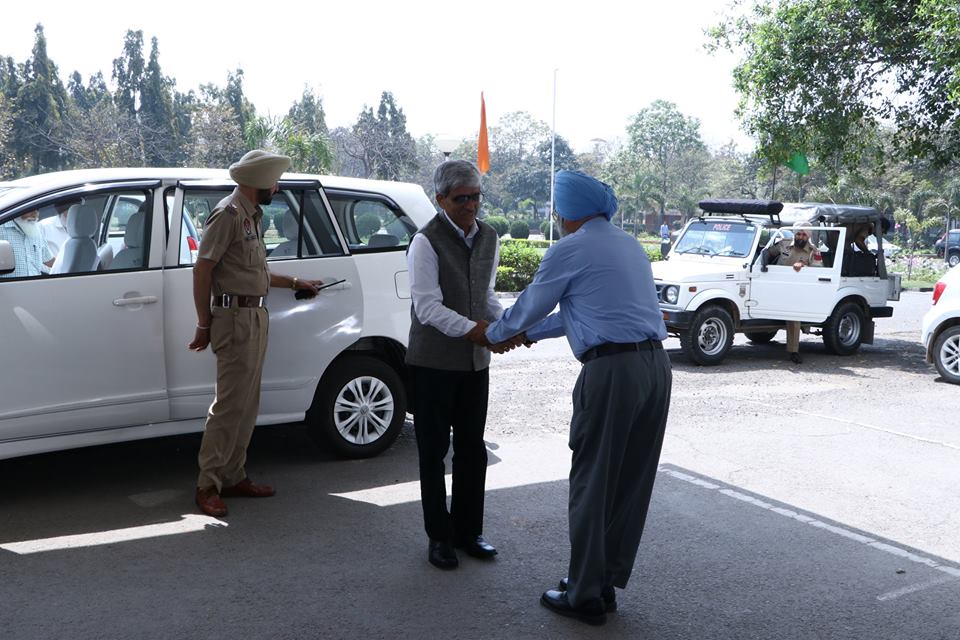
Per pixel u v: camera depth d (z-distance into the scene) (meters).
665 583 4.39
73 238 5.20
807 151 14.04
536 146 129.00
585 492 3.84
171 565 4.40
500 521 5.20
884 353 12.87
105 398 5.27
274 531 4.91
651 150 113.25
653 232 108.62
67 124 68.06
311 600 4.05
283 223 5.89
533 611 4.00
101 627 3.73
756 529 5.19
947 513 5.56
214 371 5.63
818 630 3.91
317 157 33.88
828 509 5.59
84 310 5.16
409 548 4.71
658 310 3.94
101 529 4.88
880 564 4.71
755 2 13.49
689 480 6.14
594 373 3.77
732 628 3.90
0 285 4.93
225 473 5.35
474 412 4.48
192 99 87.31
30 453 5.10
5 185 5.54
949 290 10.30
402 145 65.25
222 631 3.73
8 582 4.15
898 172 59.78
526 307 3.91
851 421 8.15
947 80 12.27
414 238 4.32
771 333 12.63
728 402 8.90
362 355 6.28
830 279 11.51
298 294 5.87
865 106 13.33
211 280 4.99
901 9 12.11
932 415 8.50
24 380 5.01
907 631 3.93
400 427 6.46
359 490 5.65
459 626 3.84
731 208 12.16
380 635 3.73
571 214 3.92
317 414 6.15
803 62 12.84
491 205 122.31
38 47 71.19
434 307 4.21
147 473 5.92
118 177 5.38
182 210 5.53
